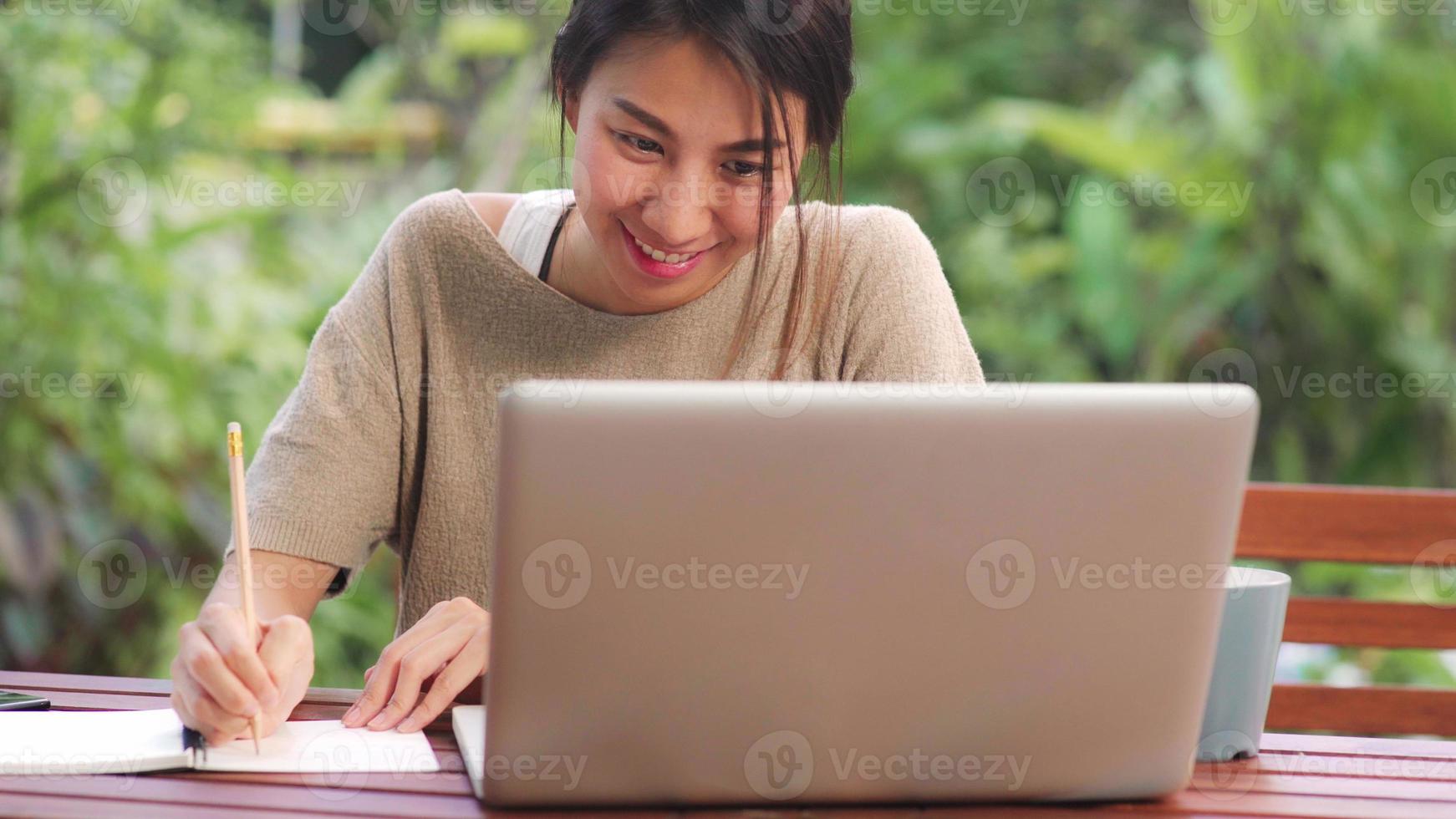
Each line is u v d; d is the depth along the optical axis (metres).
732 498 0.77
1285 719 1.48
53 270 2.90
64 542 2.85
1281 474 3.67
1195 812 0.86
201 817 0.79
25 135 2.94
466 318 1.29
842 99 1.14
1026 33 4.41
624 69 1.06
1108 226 3.80
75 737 0.93
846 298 1.30
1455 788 0.93
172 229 3.05
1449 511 1.52
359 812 0.81
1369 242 3.59
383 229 3.54
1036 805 0.86
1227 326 3.76
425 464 1.29
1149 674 0.83
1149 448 0.80
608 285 1.25
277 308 3.13
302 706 1.07
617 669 0.79
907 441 0.78
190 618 2.94
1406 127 3.61
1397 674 2.91
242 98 3.34
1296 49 3.67
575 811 0.82
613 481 0.76
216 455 3.03
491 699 0.79
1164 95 3.98
